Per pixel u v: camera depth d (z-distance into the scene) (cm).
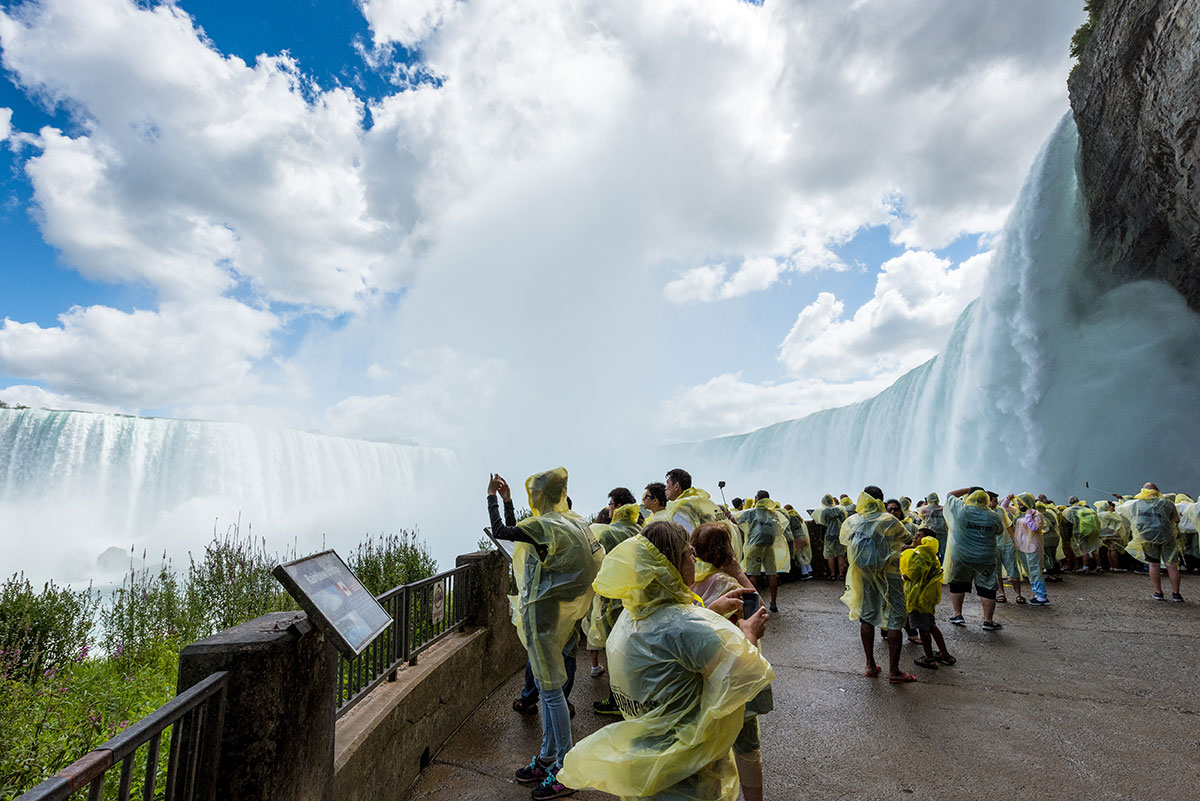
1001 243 3591
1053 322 3359
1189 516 1018
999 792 378
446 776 407
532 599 400
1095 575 1201
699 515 496
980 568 782
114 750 161
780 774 408
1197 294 2934
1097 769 404
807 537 1212
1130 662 626
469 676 521
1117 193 2933
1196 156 2305
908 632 745
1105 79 2562
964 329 3972
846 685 580
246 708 222
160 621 650
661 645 224
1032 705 519
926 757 427
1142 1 2220
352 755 308
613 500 572
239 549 769
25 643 529
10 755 287
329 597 269
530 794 381
